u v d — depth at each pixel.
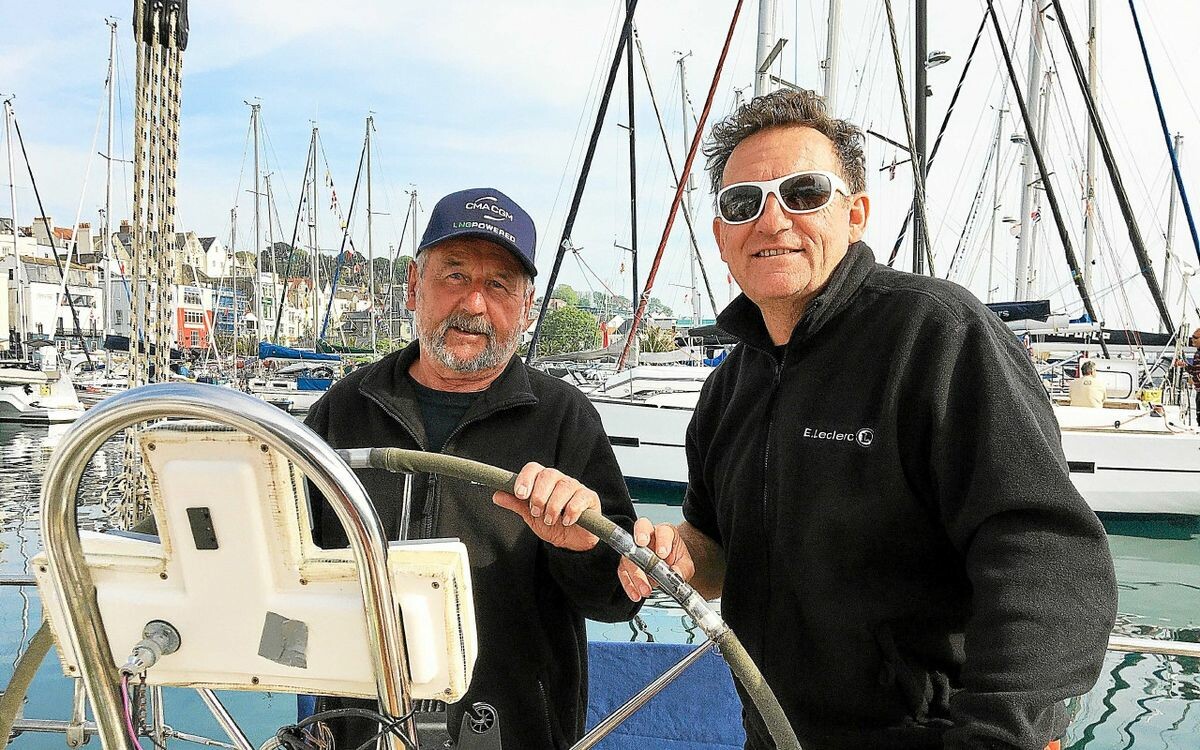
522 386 1.75
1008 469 1.10
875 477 1.26
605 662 2.71
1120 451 7.75
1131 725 3.64
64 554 0.86
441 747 1.08
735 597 1.46
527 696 1.60
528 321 1.82
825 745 1.32
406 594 0.87
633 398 9.43
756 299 1.45
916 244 7.37
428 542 0.91
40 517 0.84
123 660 0.91
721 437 1.58
